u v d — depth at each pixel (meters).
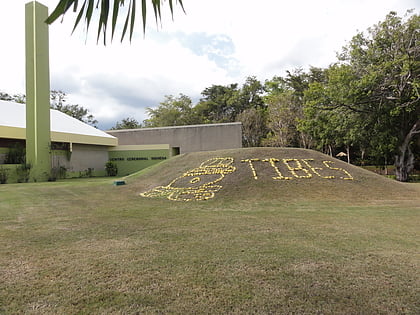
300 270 3.37
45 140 18.86
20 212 7.19
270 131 34.72
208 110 43.31
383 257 3.81
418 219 6.30
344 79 18.41
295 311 2.49
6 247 4.29
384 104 17.94
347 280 3.10
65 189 12.47
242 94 41.25
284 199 8.86
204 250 4.11
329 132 21.22
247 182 10.22
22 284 3.02
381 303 2.62
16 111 22.67
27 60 18.50
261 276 3.20
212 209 7.70
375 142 19.59
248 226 5.64
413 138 20.34
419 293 2.81
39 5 18.50
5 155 18.50
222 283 3.02
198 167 12.59
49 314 2.46
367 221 6.09
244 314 2.45
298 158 12.39
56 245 4.39
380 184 10.76
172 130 30.30
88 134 23.73
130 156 26.41
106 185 13.94
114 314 2.45
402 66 16.30
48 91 19.16
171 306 2.57
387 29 17.75
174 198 9.40
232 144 28.52
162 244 4.43
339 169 11.68
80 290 2.88
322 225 5.71
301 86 34.06
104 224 5.85
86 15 1.15
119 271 3.35
